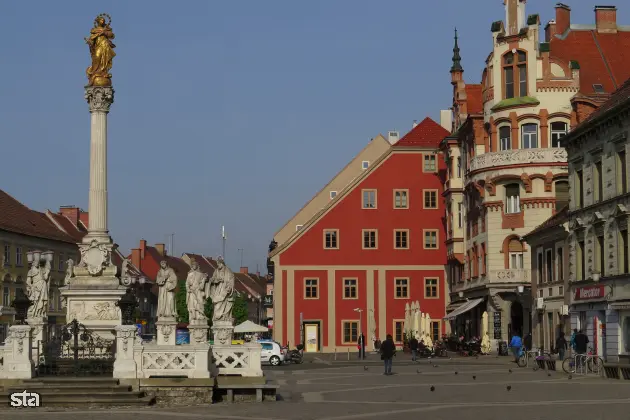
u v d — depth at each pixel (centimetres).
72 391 3105
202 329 3916
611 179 5303
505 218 7312
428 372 5112
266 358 6588
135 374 3189
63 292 4253
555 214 6825
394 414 2773
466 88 8981
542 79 7212
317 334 9300
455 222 8606
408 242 9419
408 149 9512
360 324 8962
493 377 4516
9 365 3206
